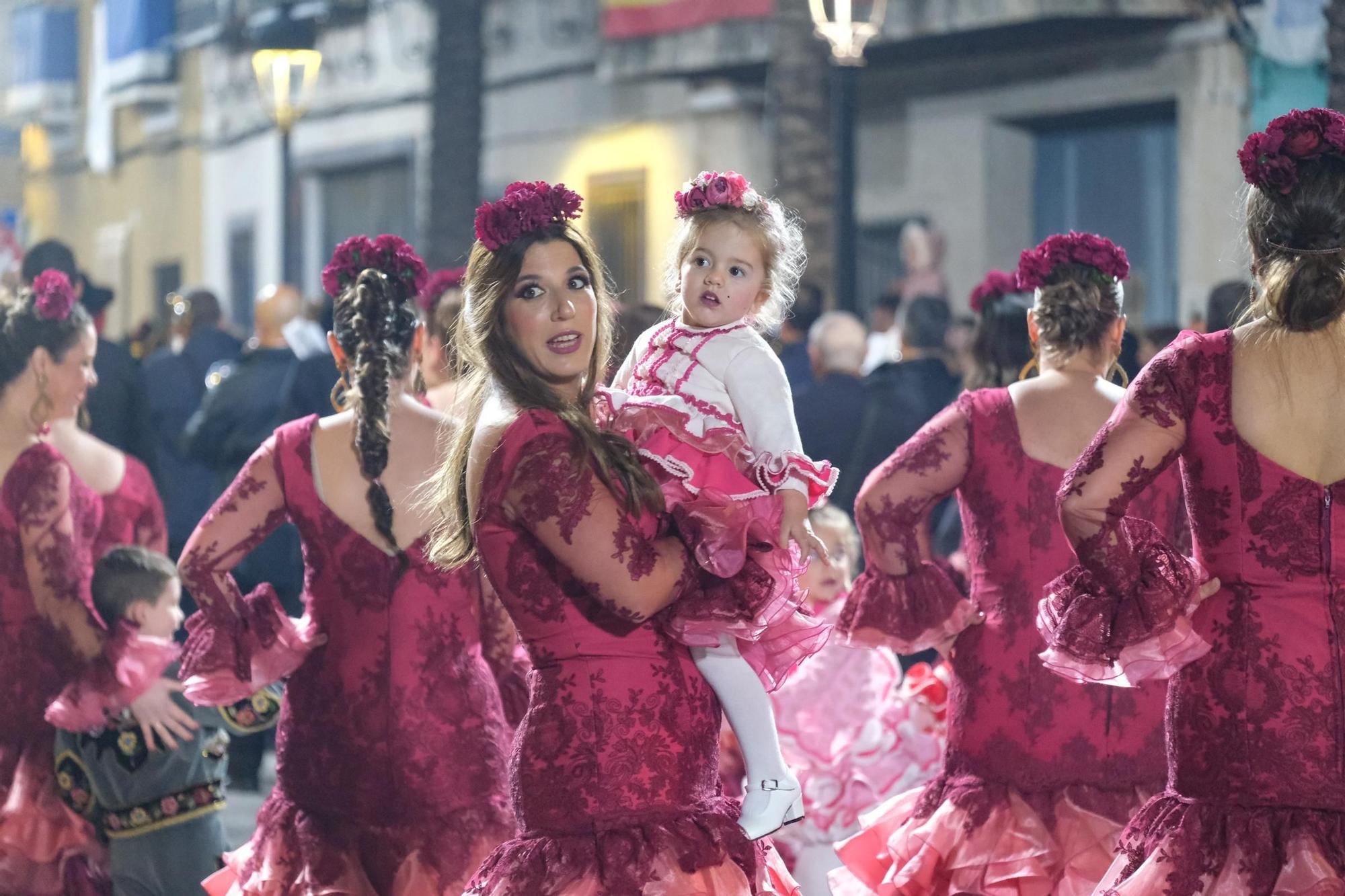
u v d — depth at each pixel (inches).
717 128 850.8
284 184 641.0
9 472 248.5
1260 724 165.5
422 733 211.0
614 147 901.2
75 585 246.7
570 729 167.5
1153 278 709.9
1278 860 163.9
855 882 229.3
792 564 169.0
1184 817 169.2
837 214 534.9
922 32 692.1
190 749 246.1
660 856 165.2
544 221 174.4
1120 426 172.4
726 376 180.2
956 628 218.8
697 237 184.9
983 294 252.7
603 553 163.9
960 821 215.3
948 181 763.4
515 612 171.0
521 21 949.8
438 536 202.4
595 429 168.2
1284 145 168.2
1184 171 657.0
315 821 213.0
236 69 1155.3
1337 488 165.3
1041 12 657.0
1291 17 558.3
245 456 397.1
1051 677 213.5
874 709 268.7
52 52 1363.2
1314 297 166.1
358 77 1053.2
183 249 1234.6
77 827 252.1
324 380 369.1
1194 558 179.8
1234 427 168.9
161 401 454.0
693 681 171.3
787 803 170.7
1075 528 173.0
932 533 354.9
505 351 172.7
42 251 369.1
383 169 1051.9
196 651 215.9
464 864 209.2
